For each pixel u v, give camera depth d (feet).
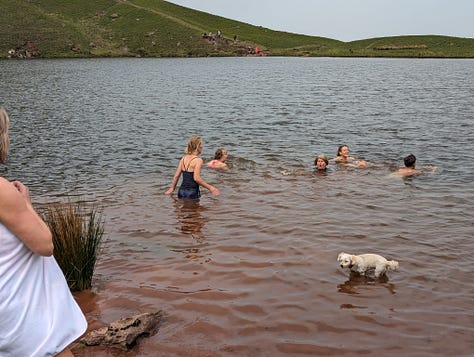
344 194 35.17
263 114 79.51
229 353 15.57
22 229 9.86
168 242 25.77
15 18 331.57
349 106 89.97
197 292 19.88
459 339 16.38
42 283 10.46
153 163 46.29
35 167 44.75
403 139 58.34
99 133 62.75
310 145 54.85
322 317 17.89
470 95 109.91
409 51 418.10
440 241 25.67
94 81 147.23
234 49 386.52
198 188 34.60
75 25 360.89
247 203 32.94
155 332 16.81
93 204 32.99
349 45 476.95
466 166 44.34
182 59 309.63
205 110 84.94
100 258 23.66
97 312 18.28
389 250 24.43
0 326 9.86
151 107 89.30
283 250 24.41
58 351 10.39
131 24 390.83
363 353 15.57
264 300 19.19
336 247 24.81
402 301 19.16
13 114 79.15
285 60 317.22
